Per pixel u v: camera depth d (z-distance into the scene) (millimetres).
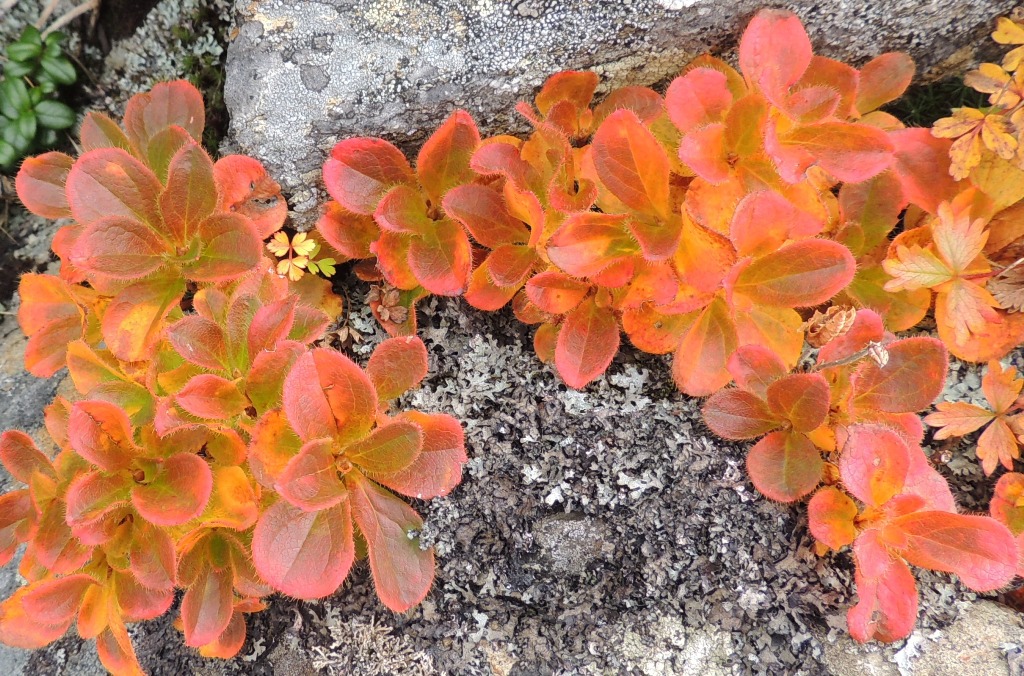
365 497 430
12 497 434
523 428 457
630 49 456
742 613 440
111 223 426
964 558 414
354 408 419
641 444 453
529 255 443
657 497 449
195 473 413
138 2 530
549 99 452
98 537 415
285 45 454
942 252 439
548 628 444
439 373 463
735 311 441
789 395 424
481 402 460
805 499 446
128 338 434
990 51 476
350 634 449
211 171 429
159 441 425
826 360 433
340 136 457
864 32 460
